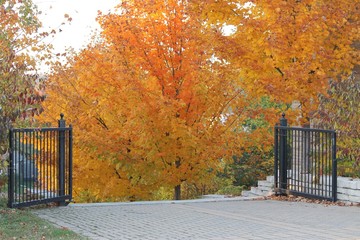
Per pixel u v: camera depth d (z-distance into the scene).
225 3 15.72
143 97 15.59
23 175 10.70
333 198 12.26
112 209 11.27
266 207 11.70
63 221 9.55
